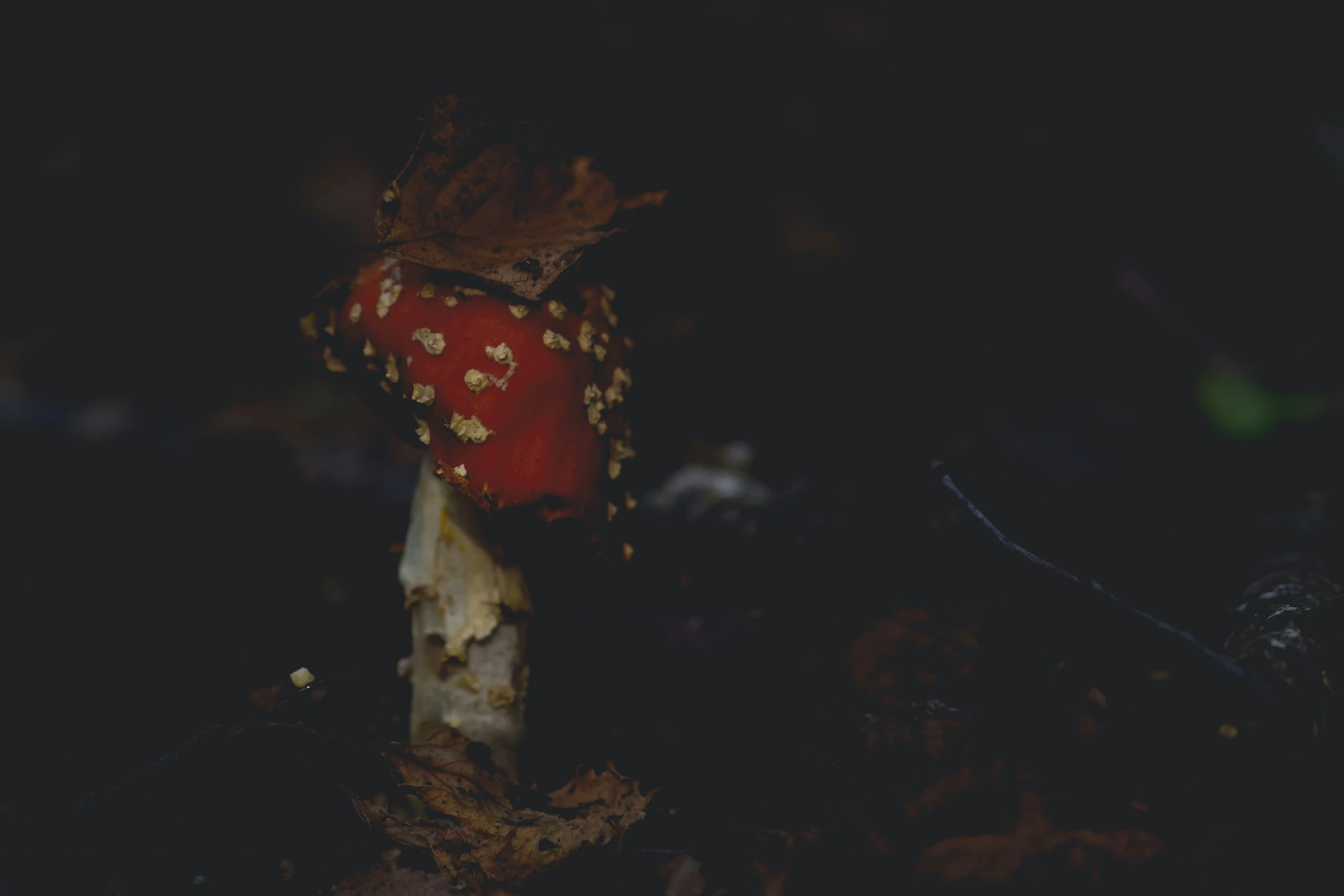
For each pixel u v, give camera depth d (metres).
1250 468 0.64
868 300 0.76
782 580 0.57
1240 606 0.51
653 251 0.76
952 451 0.65
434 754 0.47
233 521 0.63
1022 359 0.72
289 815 0.49
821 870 0.45
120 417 0.75
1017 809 0.46
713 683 0.53
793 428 0.67
